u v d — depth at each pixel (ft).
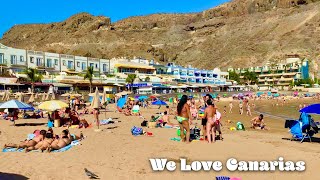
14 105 71.61
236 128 80.69
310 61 622.54
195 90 371.15
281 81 536.83
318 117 132.05
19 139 54.08
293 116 142.92
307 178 31.73
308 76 533.14
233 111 176.96
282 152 43.04
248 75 522.47
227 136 60.54
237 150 43.68
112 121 84.94
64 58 300.81
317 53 650.02
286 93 404.57
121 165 35.70
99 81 280.10
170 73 398.42
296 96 353.51
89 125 74.08
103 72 329.93
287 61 592.19
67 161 37.40
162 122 75.31
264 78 570.87
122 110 125.29
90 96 189.67
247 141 53.31
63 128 69.92
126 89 302.25
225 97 315.78
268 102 278.67
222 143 48.91
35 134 50.31
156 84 329.11
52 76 254.68
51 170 33.37
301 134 55.16
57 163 36.42
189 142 49.44
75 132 63.10
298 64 536.01
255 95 336.29
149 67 367.04
